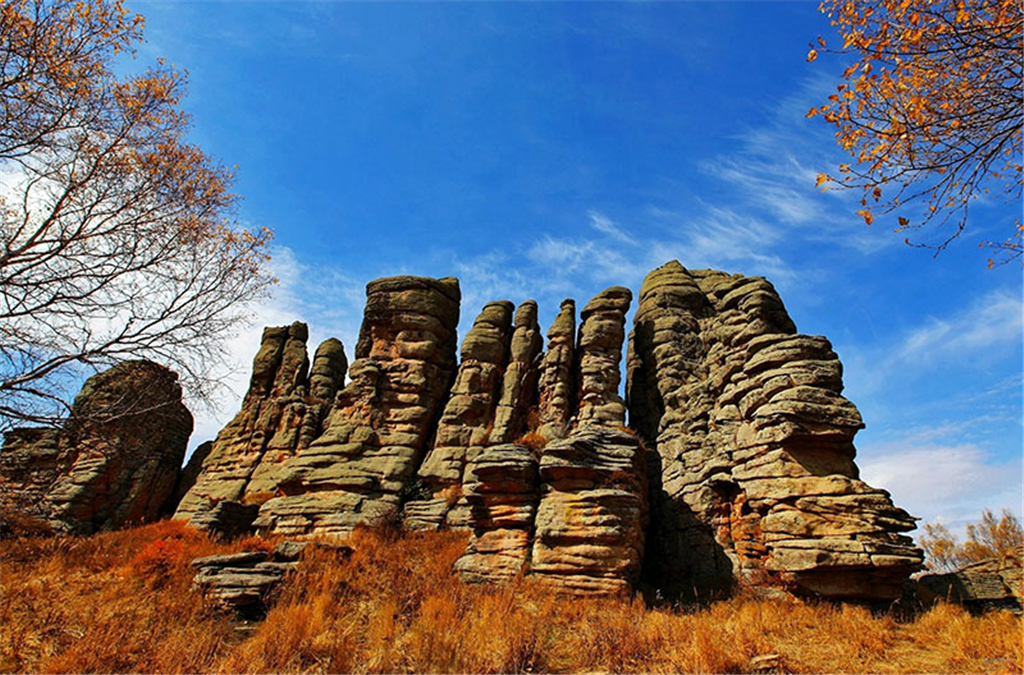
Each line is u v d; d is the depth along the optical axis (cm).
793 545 1719
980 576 1905
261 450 3688
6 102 1228
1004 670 1041
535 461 2105
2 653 1155
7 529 2253
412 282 3441
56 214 1332
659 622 1419
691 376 2788
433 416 3203
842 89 903
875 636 1309
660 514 2466
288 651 1213
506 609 1480
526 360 3197
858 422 1847
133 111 1405
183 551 1983
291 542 1981
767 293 2395
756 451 1952
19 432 1576
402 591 1631
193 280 1443
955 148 869
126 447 1490
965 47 814
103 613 1411
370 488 2756
